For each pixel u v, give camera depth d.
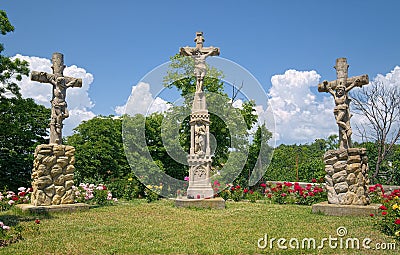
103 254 5.44
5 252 5.45
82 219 8.40
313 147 29.64
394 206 6.93
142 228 7.34
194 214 9.29
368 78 9.41
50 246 5.82
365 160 9.74
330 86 10.10
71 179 9.99
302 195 12.09
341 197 9.45
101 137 19.05
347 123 9.67
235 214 9.31
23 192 10.55
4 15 15.71
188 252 5.56
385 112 17.88
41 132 20.00
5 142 17.33
